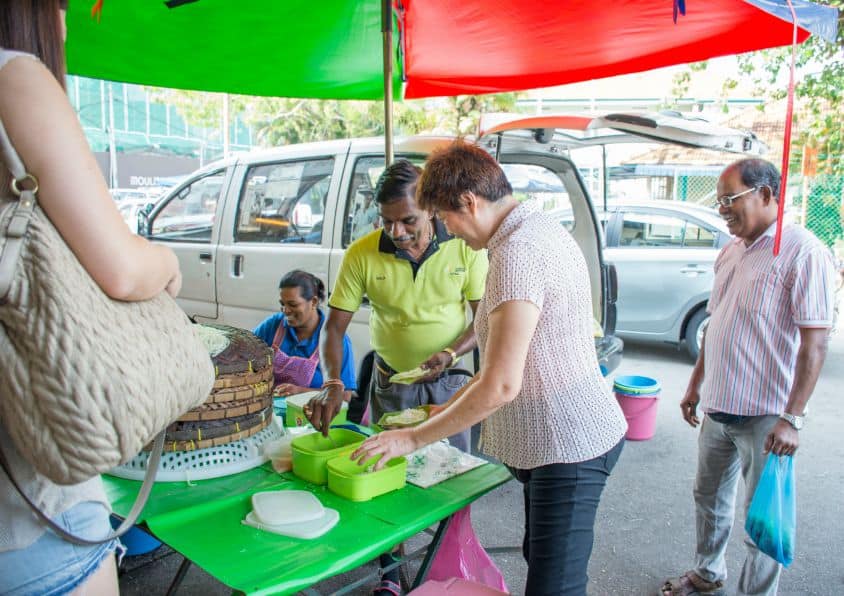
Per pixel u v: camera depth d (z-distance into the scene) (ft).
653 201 21.36
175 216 16.85
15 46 3.29
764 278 7.23
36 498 3.40
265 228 14.79
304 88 14.67
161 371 3.33
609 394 5.89
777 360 7.21
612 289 14.84
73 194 3.13
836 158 30.09
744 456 7.61
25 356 3.01
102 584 3.92
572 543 5.58
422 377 7.81
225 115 46.55
